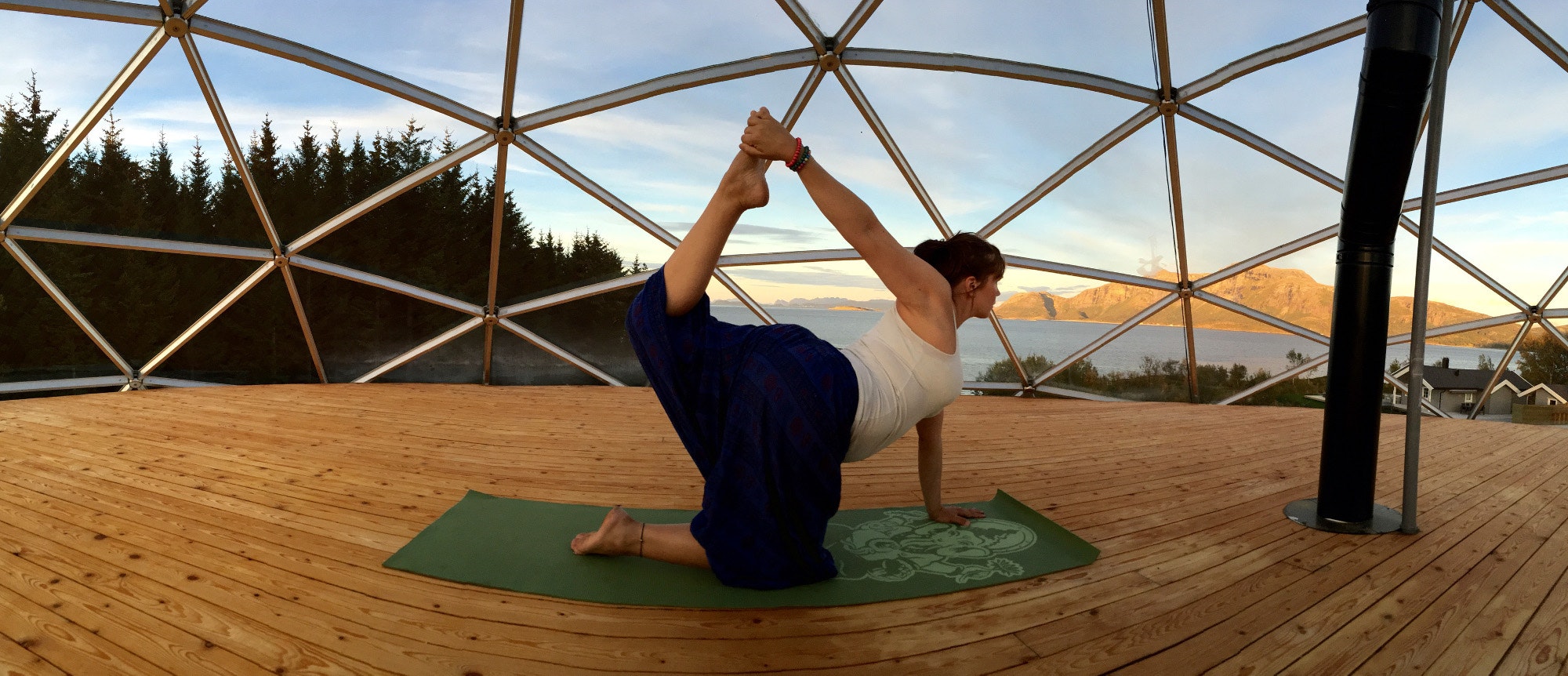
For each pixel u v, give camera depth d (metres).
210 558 2.93
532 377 10.75
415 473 4.54
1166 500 4.36
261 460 4.78
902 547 3.28
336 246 8.59
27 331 8.14
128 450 5.00
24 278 7.83
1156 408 8.95
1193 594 2.83
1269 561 3.25
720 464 2.57
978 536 3.46
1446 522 3.95
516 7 6.28
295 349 9.56
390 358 10.07
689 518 3.66
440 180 8.12
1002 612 2.60
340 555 3.00
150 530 3.28
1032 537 3.48
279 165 7.70
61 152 6.96
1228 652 2.33
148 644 2.18
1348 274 3.73
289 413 6.91
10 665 2.02
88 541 3.11
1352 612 2.68
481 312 9.74
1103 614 2.61
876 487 4.54
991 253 2.87
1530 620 2.62
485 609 2.51
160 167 7.47
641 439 5.87
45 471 4.36
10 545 3.04
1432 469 5.43
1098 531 3.67
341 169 7.84
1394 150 3.42
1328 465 3.84
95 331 8.61
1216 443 6.38
